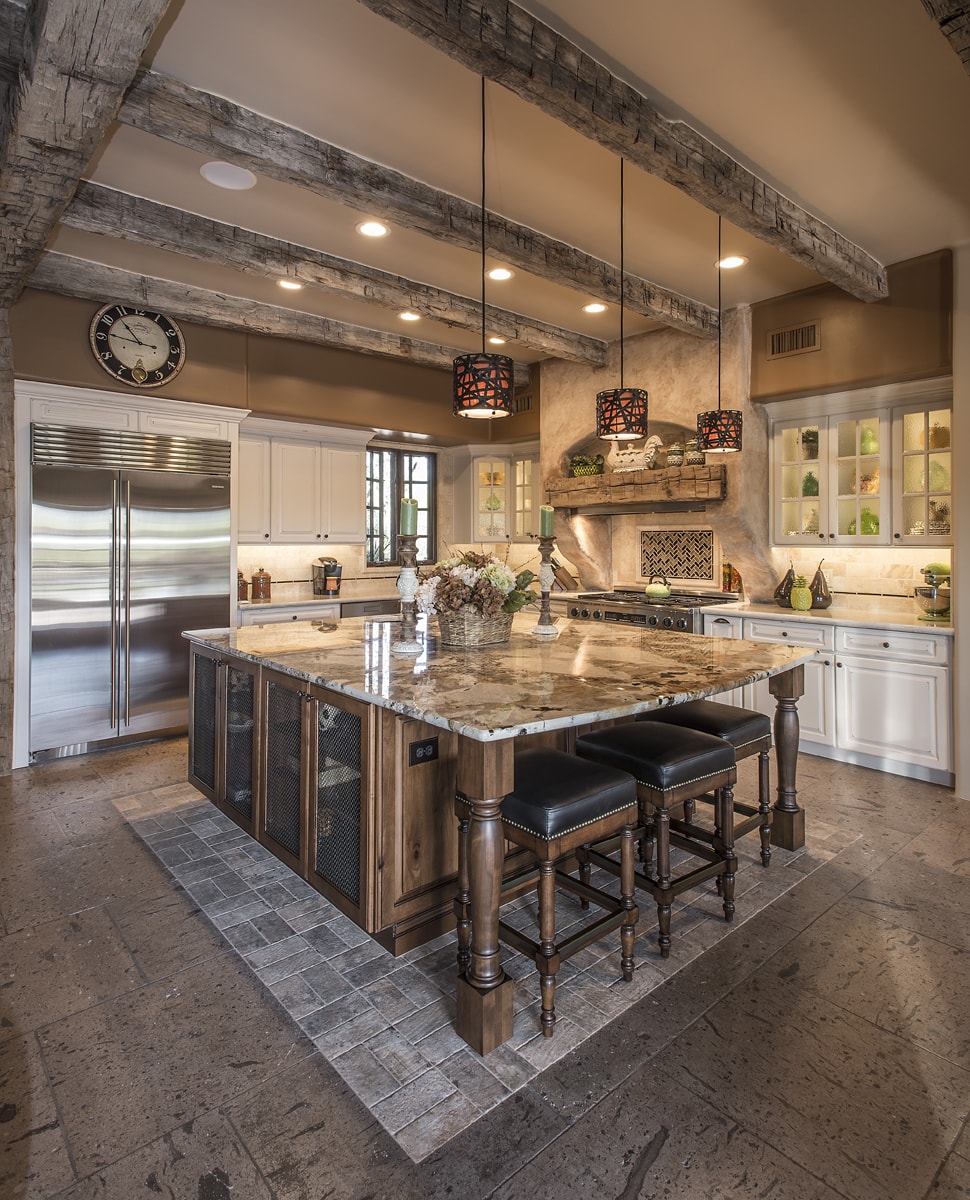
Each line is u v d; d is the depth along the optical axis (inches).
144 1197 54.2
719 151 105.0
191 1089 65.3
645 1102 63.6
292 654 107.7
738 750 104.7
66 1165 57.1
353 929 93.7
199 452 182.5
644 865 106.9
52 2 62.7
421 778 87.1
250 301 177.8
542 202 123.7
